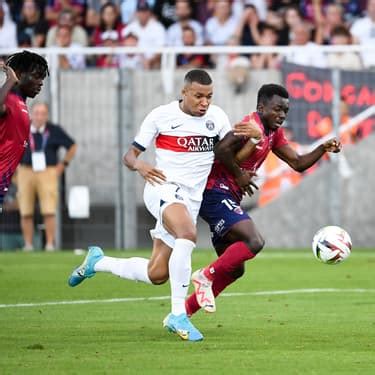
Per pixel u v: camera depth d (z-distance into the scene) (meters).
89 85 54.44
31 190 52.88
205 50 53.69
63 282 38.03
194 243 24.12
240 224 25.56
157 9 61.72
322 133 53.94
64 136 52.72
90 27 60.41
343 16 61.03
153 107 54.38
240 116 53.94
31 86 24.17
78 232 54.88
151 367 20.09
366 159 54.56
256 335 24.66
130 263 26.08
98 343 23.31
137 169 24.86
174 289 23.97
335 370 19.83
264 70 53.84
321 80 53.91
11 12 61.62
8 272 41.66
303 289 35.97
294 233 54.56
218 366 20.22
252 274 41.50
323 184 54.53
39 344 22.94
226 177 26.31
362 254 51.28
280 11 60.25
